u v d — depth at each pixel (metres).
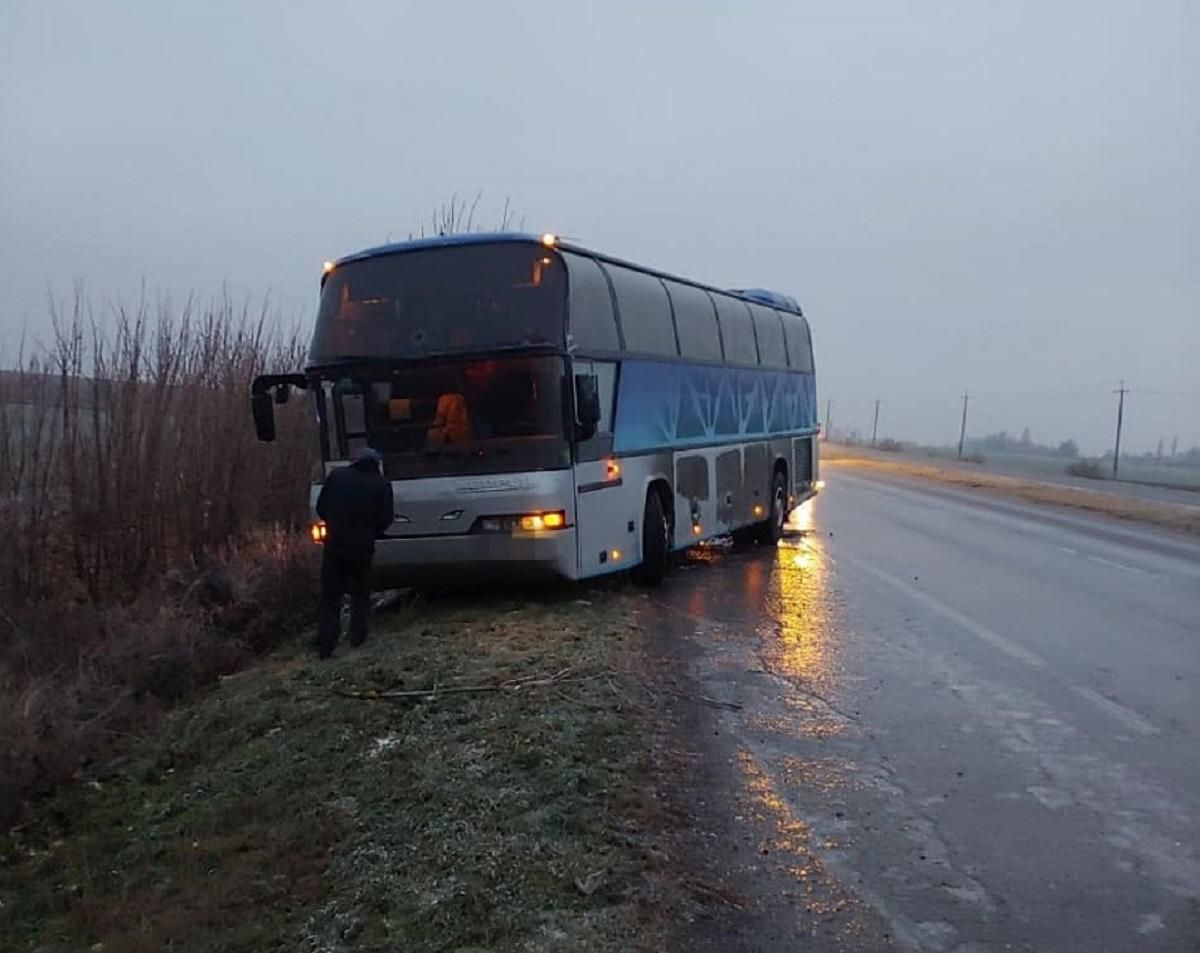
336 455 11.70
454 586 12.01
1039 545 19.22
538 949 4.93
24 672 12.04
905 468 46.25
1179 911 5.34
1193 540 20.25
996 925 5.19
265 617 13.09
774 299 20.42
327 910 5.75
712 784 6.91
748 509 17.50
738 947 4.96
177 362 17.28
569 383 11.27
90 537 15.65
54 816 8.62
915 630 11.52
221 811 7.64
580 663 9.31
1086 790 6.93
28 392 15.73
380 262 11.73
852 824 6.36
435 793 6.78
